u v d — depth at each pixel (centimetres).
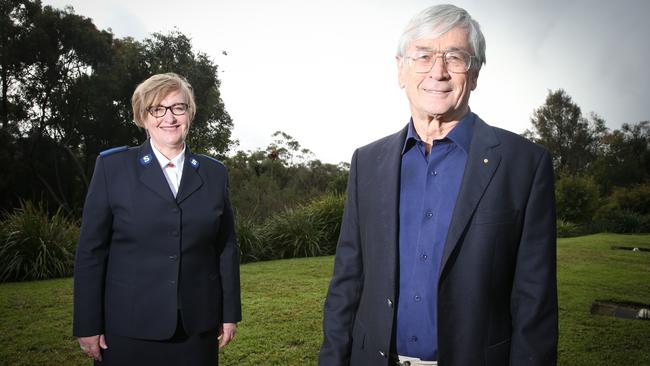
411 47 134
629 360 331
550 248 124
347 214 156
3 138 2162
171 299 181
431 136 138
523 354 118
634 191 2473
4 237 636
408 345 131
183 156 201
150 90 188
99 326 180
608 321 427
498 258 121
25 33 2161
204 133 2595
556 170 4759
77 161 2347
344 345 146
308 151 2727
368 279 139
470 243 122
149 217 183
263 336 381
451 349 120
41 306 463
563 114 4984
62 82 2300
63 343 356
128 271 183
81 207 2223
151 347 180
